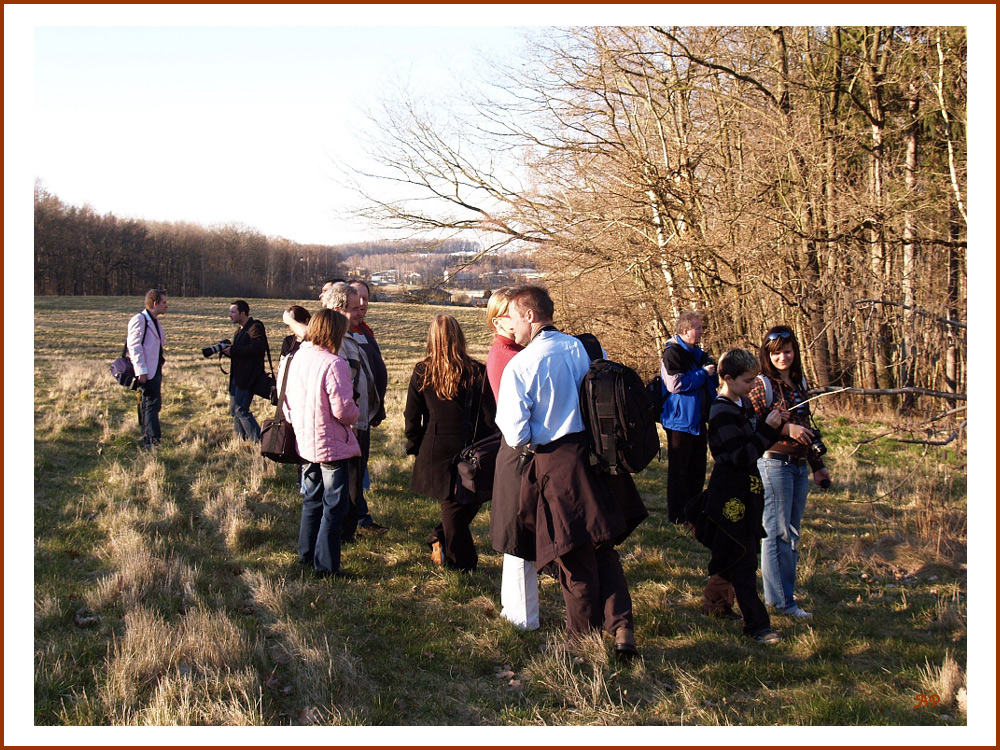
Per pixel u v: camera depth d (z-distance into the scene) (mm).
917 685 3779
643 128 14500
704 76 13750
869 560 5836
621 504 3986
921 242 11789
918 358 8492
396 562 5203
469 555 5098
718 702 3523
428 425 5027
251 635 3934
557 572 4105
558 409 3838
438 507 6664
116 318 39500
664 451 9328
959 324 5672
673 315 14172
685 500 6223
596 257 13922
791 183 13438
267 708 3293
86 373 15141
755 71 14180
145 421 8438
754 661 3967
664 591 4961
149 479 6824
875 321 7566
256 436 8844
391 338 36688
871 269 11062
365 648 3902
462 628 4250
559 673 3656
